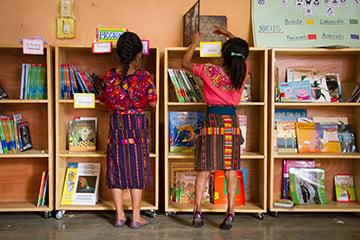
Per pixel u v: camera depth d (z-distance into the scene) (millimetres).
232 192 2900
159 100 3326
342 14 3350
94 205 3168
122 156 2834
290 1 3342
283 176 3383
